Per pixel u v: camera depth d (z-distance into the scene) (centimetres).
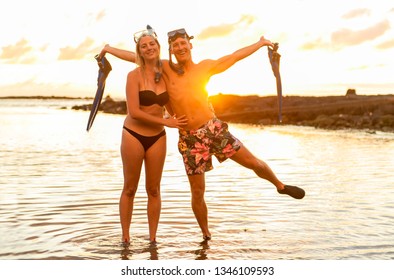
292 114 2998
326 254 543
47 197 816
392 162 1227
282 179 987
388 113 2645
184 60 609
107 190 873
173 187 898
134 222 680
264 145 1666
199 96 609
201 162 604
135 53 610
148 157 614
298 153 1430
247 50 616
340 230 627
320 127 2528
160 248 573
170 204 768
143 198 808
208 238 604
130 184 615
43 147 1627
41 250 561
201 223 607
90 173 1066
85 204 768
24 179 988
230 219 684
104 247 576
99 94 654
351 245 570
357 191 862
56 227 647
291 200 792
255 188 892
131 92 605
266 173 615
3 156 1375
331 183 940
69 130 2470
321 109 2944
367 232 618
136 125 612
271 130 2377
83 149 1567
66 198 809
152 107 609
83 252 558
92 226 654
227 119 3152
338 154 1398
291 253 548
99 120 3550
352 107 2845
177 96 609
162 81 616
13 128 2603
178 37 607
